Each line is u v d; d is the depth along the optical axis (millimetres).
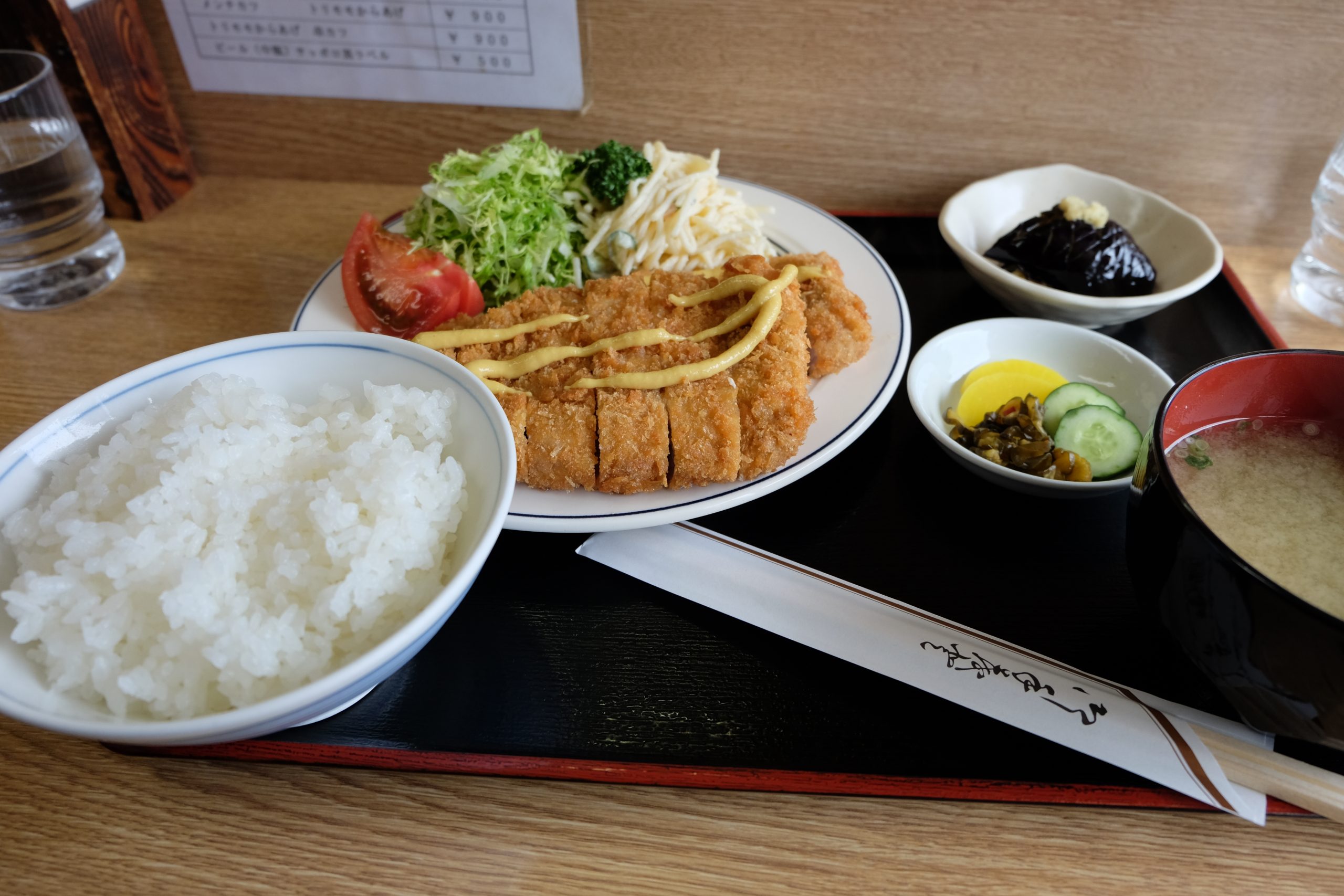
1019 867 210
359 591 215
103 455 235
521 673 246
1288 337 375
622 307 325
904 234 426
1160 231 387
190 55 420
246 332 365
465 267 366
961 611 263
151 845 212
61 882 205
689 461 275
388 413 253
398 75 419
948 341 335
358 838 214
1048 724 225
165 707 205
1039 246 366
